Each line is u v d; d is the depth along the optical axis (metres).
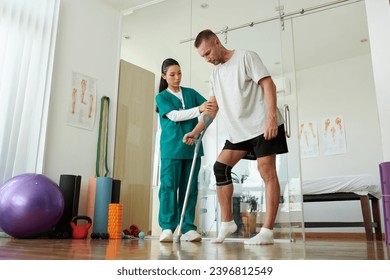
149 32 3.69
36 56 3.04
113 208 2.82
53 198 2.52
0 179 2.70
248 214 2.79
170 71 2.50
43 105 3.05
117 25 3.88
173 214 2.26
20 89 2.88
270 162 1.84
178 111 2.33
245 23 3.28
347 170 4.83
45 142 3.04
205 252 1.27
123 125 3.63
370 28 2.41
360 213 4.61
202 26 3.42
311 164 5.09
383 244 2.07
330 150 4.99
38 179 2.55
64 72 3.30
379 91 2.30
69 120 3.29
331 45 4.67
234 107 1.94
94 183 3.13
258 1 3.27
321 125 5.11
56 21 3.22
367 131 4.79
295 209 2.69
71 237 2.80
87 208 3.12
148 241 2.36
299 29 4.24
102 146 3.53
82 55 3.48
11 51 2.85
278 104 2.99
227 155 1.97
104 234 2.74
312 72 5.30
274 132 1.78
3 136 2.74
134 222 3.31
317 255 1.11
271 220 1.82
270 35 3.17
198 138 2.22
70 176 2.92
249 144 1.97
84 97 3.44
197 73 3.29
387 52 2.33
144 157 3.44
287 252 1.27
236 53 1.99
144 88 3.58
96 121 3.53
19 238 2.52
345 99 5.00
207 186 2.95
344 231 4.55
